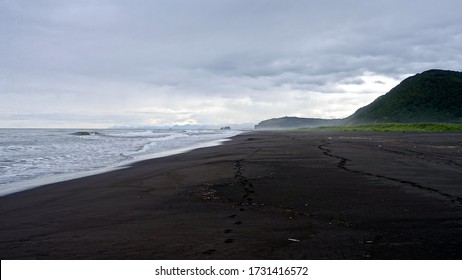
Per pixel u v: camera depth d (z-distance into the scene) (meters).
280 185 11.27
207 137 60.69
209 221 7.52
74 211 9.14
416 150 23.45
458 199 9.01
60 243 6.46
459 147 26.08
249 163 17.25
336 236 6.36
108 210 8.98
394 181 11.61
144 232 6.89
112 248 6.06
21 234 7.19
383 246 5.82
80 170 18.30
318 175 13.13
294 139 43.59
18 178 15.99
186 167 16.77
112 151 30.81
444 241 6.01
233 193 10.30
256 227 7.00
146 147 35.59
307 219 7.51
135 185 12.62
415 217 7.47
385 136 47.66
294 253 5.61
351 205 8.59
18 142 48.06
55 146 38.41
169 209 8.76
